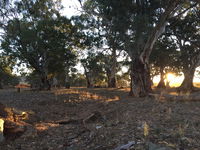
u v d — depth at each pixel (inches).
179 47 1134.4
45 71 1144.8
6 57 1236.5
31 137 255.6
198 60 784.3
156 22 614.5
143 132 211.5
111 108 433.1
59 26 1084.5
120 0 547.5
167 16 592.4
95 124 297.0
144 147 168.4
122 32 589.3
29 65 1207.6
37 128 290.2
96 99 621.0
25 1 839.7
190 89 768.3
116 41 796.6
